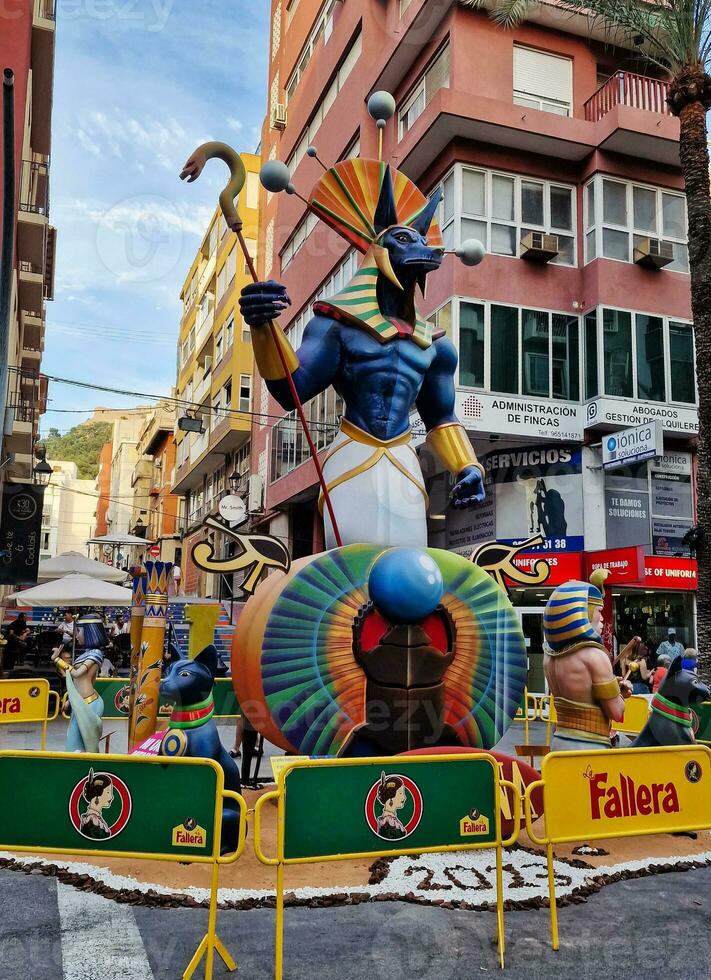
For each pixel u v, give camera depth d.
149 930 4.03
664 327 17.34
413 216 7.21
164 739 5.12
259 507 21.62
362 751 5.90
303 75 21.91
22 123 11.52
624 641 16.98
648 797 4.32
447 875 4.91
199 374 28.98
